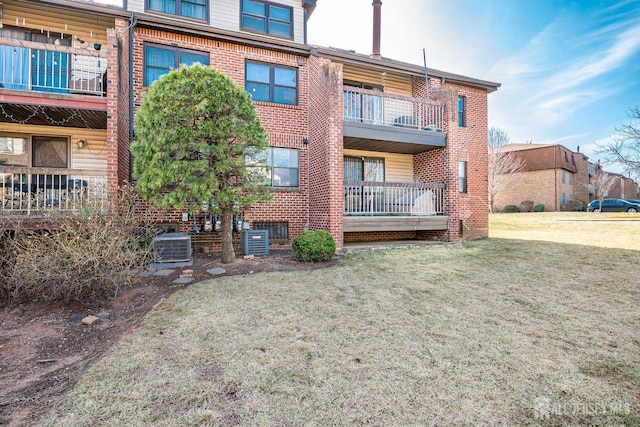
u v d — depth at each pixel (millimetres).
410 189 11469
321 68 10039
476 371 3223
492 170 27672
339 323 4379
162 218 9000
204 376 3102
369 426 2453
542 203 30547
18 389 2945
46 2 8016
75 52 7344
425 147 11703
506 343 3834
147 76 9180
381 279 6547
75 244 4953
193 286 5902
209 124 6641
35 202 6957
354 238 12008
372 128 10398
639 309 4918
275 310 4797
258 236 9000
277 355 3506
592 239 10828
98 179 7961
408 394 2846
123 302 5160
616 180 38031
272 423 2473
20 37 8727
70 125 9086
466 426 2461
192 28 9273
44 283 4906
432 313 4777
